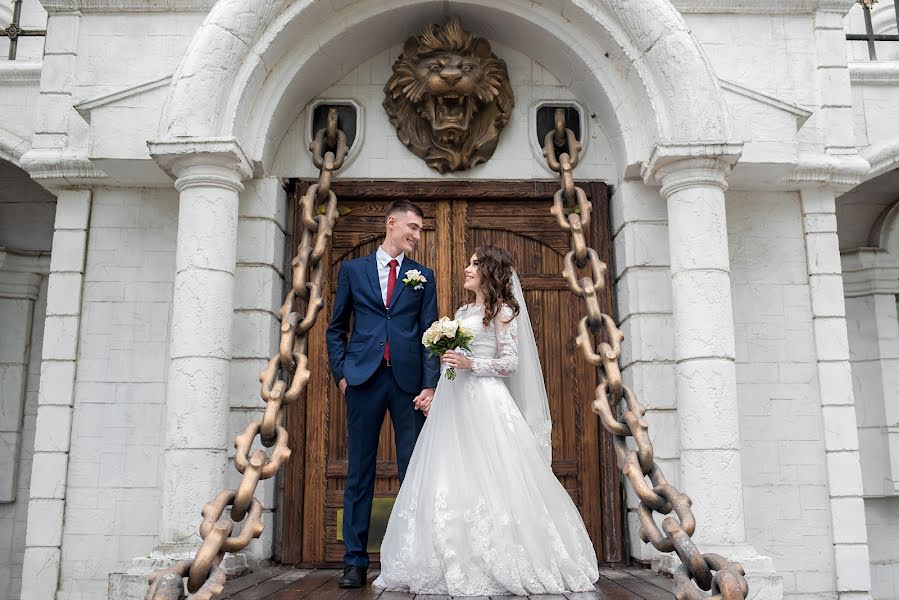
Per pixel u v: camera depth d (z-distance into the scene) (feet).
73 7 19.58
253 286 18.53
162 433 18.21
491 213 20.18
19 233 27.58
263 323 18.42
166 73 19.17
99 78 19.24
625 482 18.99
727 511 15.88
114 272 18.86
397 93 19.75
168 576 10.58
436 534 13.42
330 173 19.02
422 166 19.89
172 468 15.87
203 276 16.58
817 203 19.49
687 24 18.21
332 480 18.89
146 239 19.03
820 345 18.79
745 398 18.63
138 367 18.45
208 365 16.29
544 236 20.13
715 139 16.96
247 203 18.80
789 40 19.69
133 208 19.16
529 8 18.88
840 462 18.29
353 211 20.10
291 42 18.38
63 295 18.67
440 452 14.17
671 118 17.44
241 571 16.48
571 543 13.99
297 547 18.42
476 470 13.83
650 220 18.99
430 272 15.90
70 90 19.40
